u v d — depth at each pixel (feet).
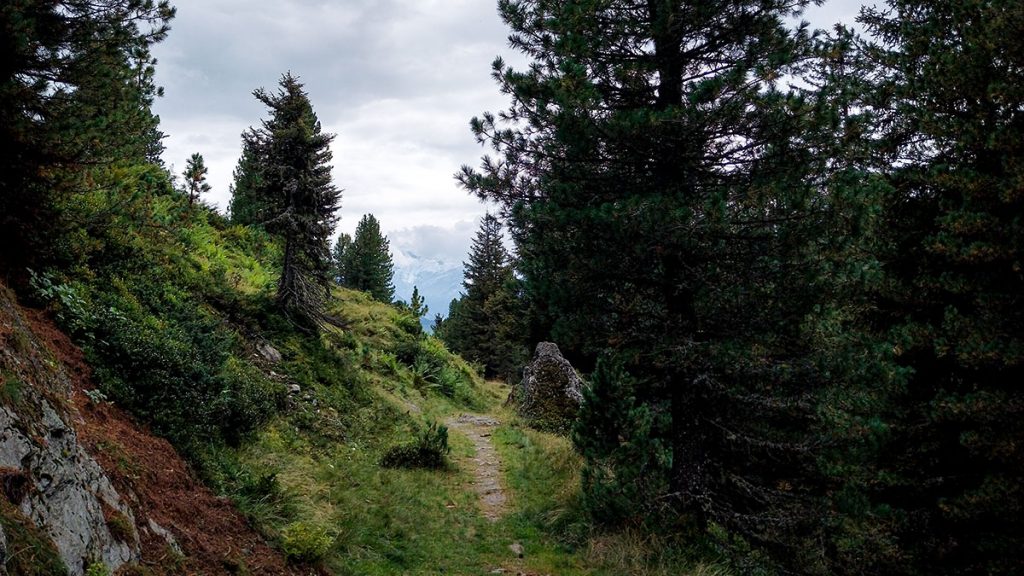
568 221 29.30
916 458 33.12
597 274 30.53
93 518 14.78
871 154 35.53
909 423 32.89
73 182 27.94
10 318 19.66
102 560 14.06
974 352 28.63
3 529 11.14
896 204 35.76
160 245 45.27
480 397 95.81
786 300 28.71
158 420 24.61
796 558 29.07
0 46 24.07
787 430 32.14
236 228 82.33
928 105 34.42
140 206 38.73
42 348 21.30
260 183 54.44
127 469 19.13
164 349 27.96
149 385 25.76
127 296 31.45
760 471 33.68
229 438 31.30
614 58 31.89
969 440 28.37
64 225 28.86
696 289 29.37
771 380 29.66
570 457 44.78
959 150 32.58
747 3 29.63
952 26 34.60
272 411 37.86
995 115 31.83
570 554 29.63
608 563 28.17
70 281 28.14
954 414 29.53
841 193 26.81
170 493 20.52
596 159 32.07
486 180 33.12
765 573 28.32
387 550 26.86
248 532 22.06
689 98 27.27
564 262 30.96
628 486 30.27
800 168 28.43
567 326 30.68
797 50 30.01
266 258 82.53
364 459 40.24
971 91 31.89
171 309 35.55
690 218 27.07
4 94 23.72
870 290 33.71
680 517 29.60
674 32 30.04
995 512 27.91
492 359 161.79
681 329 30.53
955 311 30.19
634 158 31.58
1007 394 29.14
